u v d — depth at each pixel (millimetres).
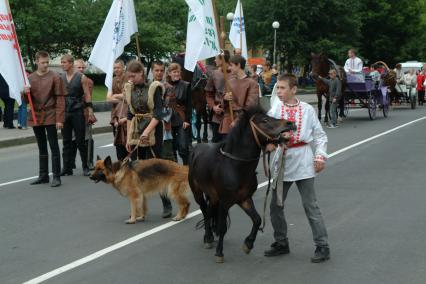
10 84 9805
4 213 8258
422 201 8531
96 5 38906
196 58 9250
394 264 5828
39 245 6695
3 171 11875
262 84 18688
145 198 7766
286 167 5844
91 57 9945
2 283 5492
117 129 9336
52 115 10047
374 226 7238
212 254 6270
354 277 5484
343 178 10398
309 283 5352
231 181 5652
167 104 9555
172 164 7715
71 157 11125
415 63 38469
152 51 40656
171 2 45094
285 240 6168
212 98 9094
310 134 5840
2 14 9805
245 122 5621
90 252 6402
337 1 50938
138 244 6688
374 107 22250
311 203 5910
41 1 34594
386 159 12430
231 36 19156
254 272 5672
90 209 8453
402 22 62469
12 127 18594
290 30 51219
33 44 36500
